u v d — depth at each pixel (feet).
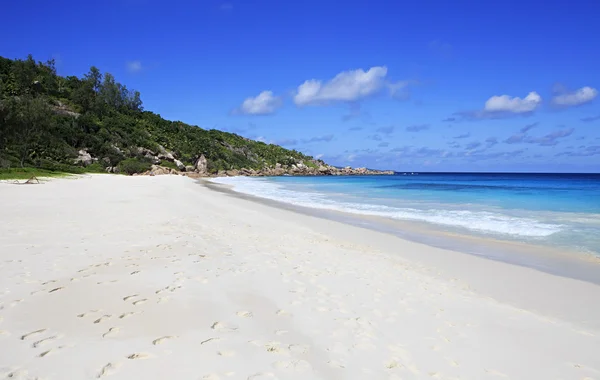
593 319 18.28
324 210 62.75
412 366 12.66
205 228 37.83
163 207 54.03
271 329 14.70
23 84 259.39
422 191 114.62
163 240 30.17
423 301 19.51
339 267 25.49
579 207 65.77
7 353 11.57
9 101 161.27
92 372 10.76
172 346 12.64
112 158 219.41
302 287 20.35
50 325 13.73
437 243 37.19
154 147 264.72
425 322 16.65
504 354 14.06
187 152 304.50
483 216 55.16
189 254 25.82
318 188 133.08
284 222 47.37
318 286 20.76
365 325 15.80
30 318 14.25
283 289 19.77
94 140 223.30
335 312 17.03
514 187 139.13
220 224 41.45
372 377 11.75
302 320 15.84
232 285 19.75
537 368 13.14
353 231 42.57
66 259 23.16
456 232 43.01
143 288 18.25
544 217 53.42
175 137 321.73
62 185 90.94
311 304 17.84
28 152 164.55
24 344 12.19
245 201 76.48
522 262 29.94
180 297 17.37
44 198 58.59
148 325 14.17
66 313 14.88
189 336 13.51
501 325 16.90
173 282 19.44
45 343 12.31
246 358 12.24
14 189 72.02
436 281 23.81
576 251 33.60
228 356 12.25
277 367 11.84
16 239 28.09
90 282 18.80
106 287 18.13
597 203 72.69
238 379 10.96
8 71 278.46
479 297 20.94
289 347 13.29
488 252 33.40
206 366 11.51
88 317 14.61
